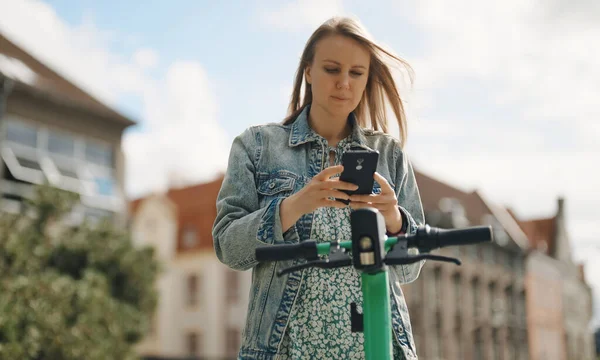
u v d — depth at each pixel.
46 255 12.40
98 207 18.70
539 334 38.44
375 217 1.56
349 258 1.63
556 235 42.81
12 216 12.38
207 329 27.78
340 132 2.30
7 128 17.03
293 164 2.21
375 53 2.15
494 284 34.19
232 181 2.20
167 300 29.03
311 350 2.01
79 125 18.84
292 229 2.10
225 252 2.06
